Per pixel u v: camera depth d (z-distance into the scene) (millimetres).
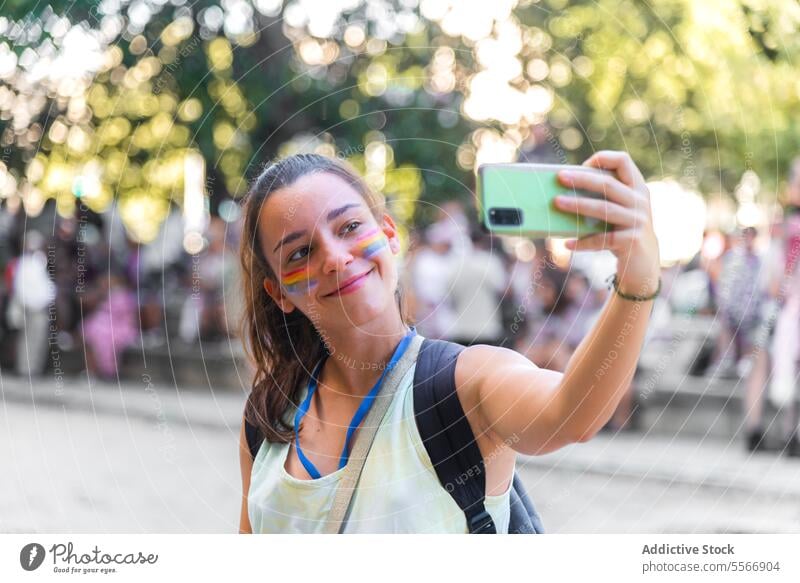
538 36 4969
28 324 7301
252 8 5250
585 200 1334
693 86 5551
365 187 1564
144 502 4316
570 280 5707
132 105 4641
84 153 4543
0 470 4715
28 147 4375
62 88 4297
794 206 5172
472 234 5520
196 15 4875
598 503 4465
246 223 1587
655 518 4211
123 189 5578
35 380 7344
